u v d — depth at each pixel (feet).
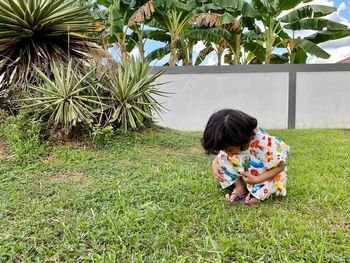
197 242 5.50
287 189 8.11
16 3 11.94
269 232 5.83
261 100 25.58
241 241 5.49
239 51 30.04
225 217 6.49
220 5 25.32
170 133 15.84
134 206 6.97
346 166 10.67
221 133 5.89
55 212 6.55
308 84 25.31
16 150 10.06
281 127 25.48
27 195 7.53
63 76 11.99
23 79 12.88
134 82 13.62
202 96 25.81
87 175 9.20
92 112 12.34
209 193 7.90
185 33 28.14
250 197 7.41
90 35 15.83
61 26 13.34
